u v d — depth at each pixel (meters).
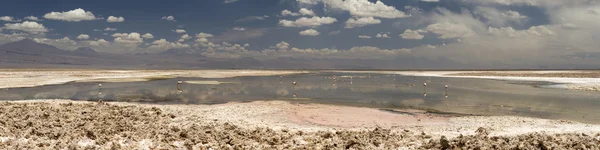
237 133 18.86
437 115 29.80
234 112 29.42
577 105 37.16
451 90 55.25
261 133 19.28
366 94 48.50
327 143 17.11
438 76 111.62
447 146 15.27
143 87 57.66
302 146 16.33
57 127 18.89
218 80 80.12
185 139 17.05
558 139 16.64
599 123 26.98
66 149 14.24
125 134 17.48
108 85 60.59
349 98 43.34
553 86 63.34
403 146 16.33
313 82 76.38
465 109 33.88
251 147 15.70
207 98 42.62
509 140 16.39
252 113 29.08
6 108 25.91
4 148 13.95
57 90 50.50
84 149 14.23
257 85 65.19
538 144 15.00
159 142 15.99
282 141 17.39
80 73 98.06
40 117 21.95
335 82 76.50
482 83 73.00
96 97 43.03
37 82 62.66
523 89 57.25
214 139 17.27
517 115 30.45
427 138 18.53
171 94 47.12
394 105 36.84
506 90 55.53
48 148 14.25
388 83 73.12
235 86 62.16
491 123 25.84
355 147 16.09
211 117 26.45
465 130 22.56
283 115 28.48
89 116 23.05
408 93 50.06
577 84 65.94
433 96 46.09
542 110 33.50
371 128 23.73
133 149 14.73
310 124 25.02
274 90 54.62
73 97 42.84
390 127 24.19
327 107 33.75
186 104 36.69
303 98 43.28
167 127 20.41
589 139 16.81
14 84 58.06
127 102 38.31
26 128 18.27
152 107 29.47
